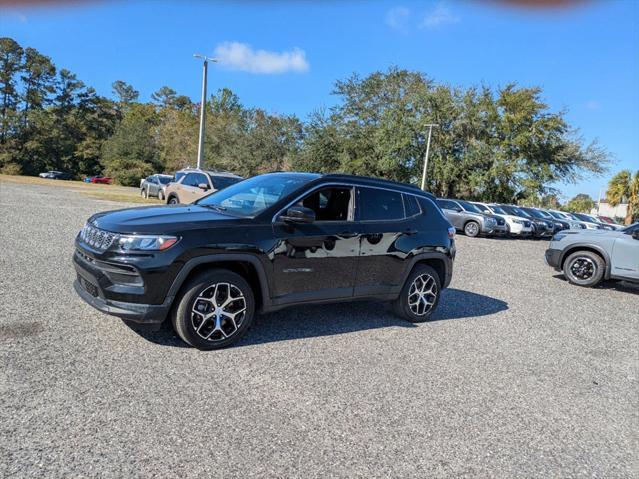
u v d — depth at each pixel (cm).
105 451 255
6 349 369
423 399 359
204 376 359
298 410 322
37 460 241
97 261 385
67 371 344
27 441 256
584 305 766
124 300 375
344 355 432
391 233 520
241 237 413
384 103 4241
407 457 280
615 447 318
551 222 2264
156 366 368
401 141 3800
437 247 566
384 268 519
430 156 3928
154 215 421
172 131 5941
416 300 559
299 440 286
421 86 4125
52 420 279
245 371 376
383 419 322
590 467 291
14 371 334
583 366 471
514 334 556
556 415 357
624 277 891
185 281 398
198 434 281
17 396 301
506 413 351
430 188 4084
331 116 4231
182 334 396
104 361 367
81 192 2556
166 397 321
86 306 493
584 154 3850
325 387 361
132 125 6425
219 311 409
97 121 7769
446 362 441
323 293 472
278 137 4562
